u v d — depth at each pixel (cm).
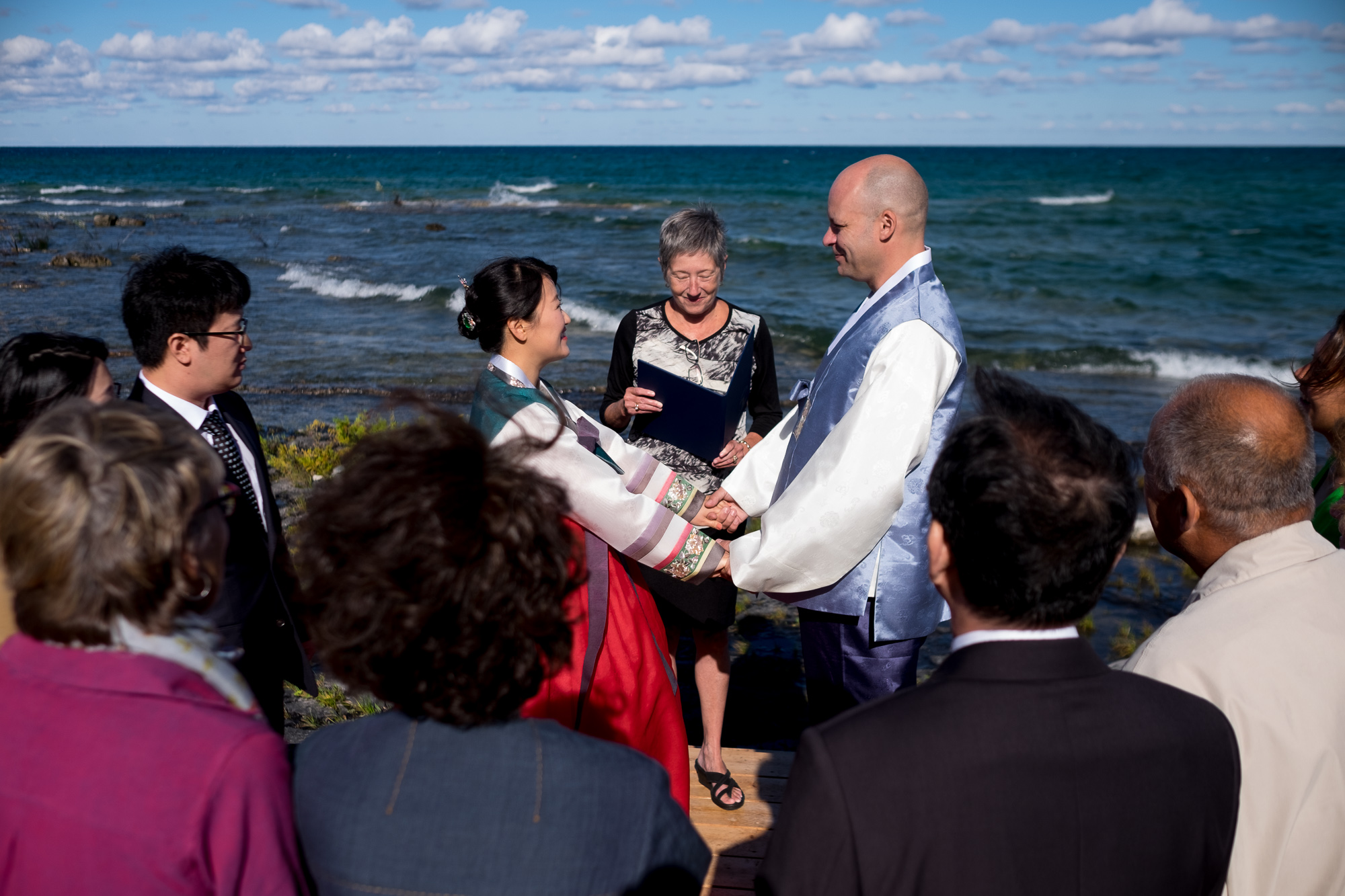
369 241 3334
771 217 4450
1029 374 1507
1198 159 11238
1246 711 138
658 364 320
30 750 110
